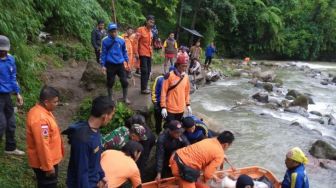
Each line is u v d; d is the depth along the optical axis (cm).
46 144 389
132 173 413
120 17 1916
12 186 460
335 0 3456
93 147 335
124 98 746
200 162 491
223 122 1054
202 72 1741
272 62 3058
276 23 3175
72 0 1265
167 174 579
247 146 872
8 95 504
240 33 3216
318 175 749
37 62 907
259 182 529
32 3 1014
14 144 529
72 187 339
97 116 337
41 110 394
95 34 1065
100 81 862
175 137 532
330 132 1073
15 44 764
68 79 924
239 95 1448
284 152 852
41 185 416
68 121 711
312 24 3506
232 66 2383
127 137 497
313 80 2045
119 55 703
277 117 1152
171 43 1314
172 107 596
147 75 832
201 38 2817
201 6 2722
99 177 360
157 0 2423
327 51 3662
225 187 531
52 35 1195
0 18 723
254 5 3141
